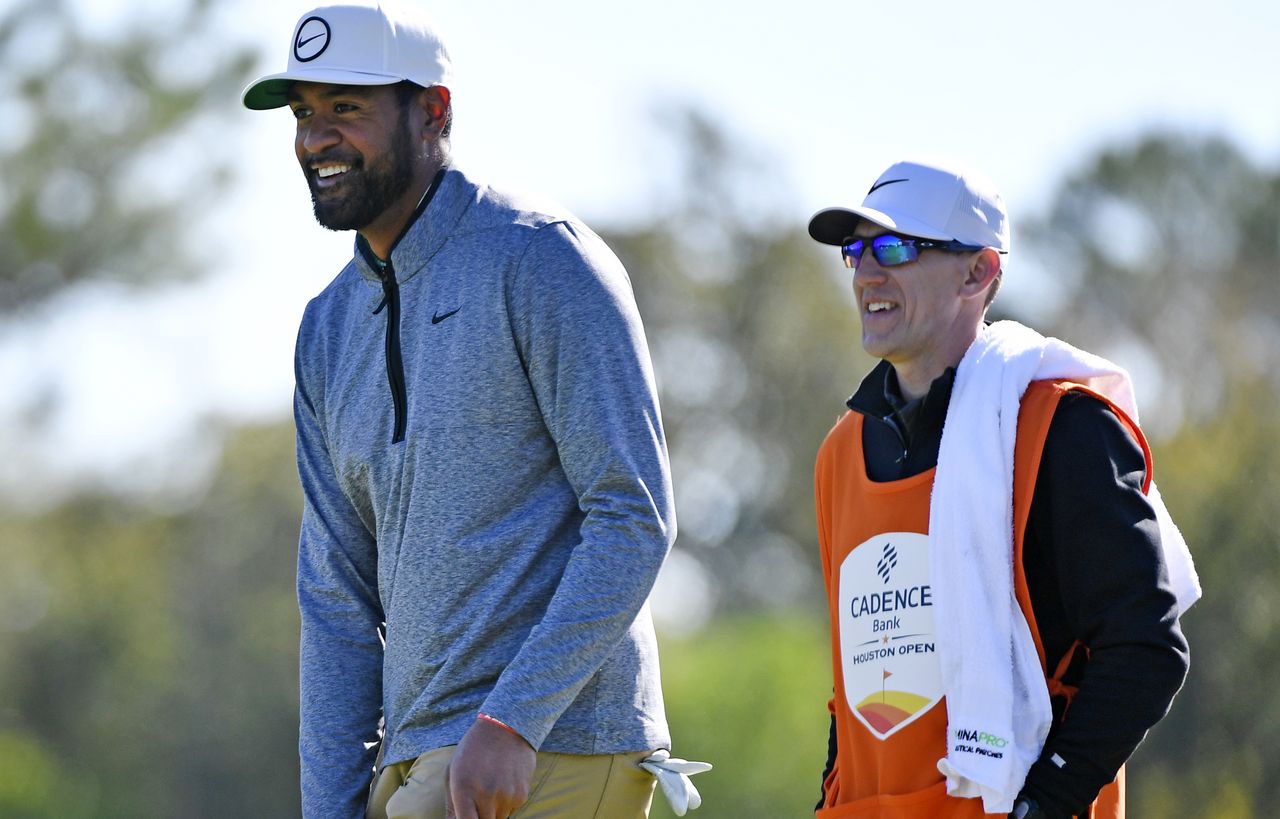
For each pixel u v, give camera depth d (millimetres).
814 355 125938
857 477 11453
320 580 12336
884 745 10906
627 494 10883
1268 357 110500
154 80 72312
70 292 74312
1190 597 10992
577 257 11188
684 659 75750
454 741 11016
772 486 124188
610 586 10711
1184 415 64625
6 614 88250
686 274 126812
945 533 10625
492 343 11172
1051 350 10812
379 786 11672
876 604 11102
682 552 122750
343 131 11406
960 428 10734
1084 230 121938
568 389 10984
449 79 11688
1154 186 119188
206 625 90500
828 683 74438
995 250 11391
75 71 71938
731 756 67938
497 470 11180
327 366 12273
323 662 12148
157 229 74000
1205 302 115062
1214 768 50781
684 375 126062
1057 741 10203
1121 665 10078
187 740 87500
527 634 11070
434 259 11469
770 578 122125
